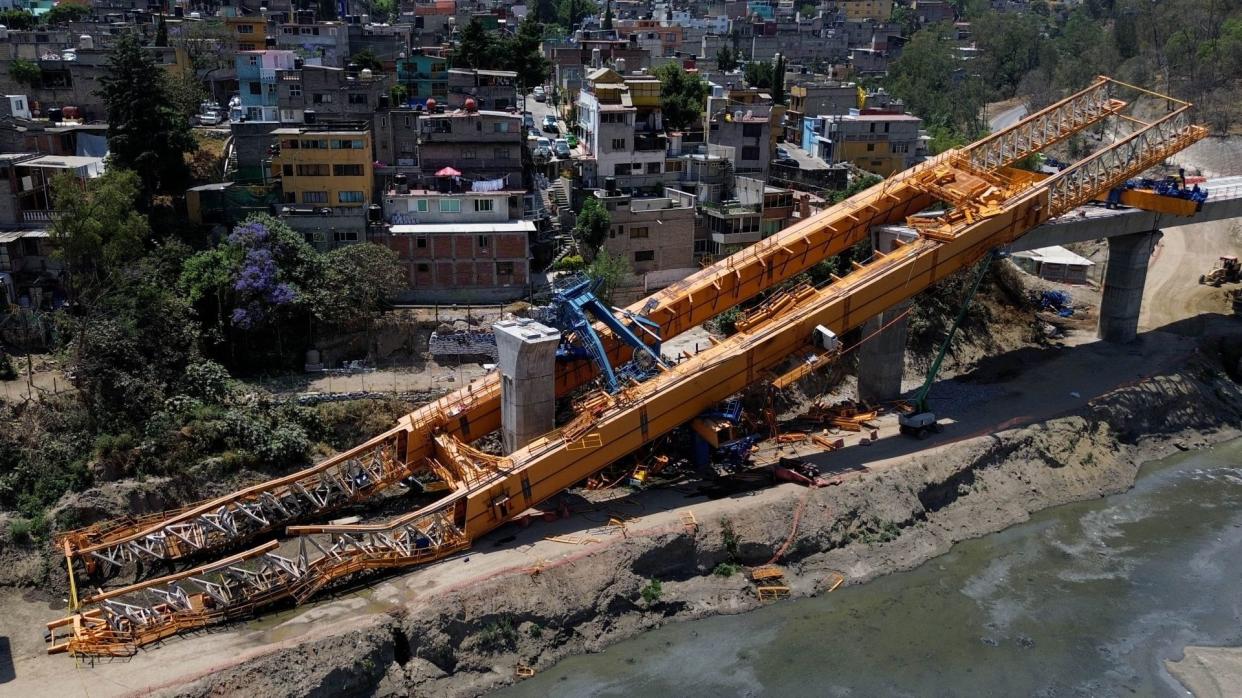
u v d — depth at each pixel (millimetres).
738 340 66625
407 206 81750
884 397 78562
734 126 106250
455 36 155250
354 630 48875
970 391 82500
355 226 77938
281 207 79750
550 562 54875
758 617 55844
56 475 57688
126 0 148500
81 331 63688
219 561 52344
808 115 136000
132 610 49625
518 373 60438
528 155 97062
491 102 102688
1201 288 107625
